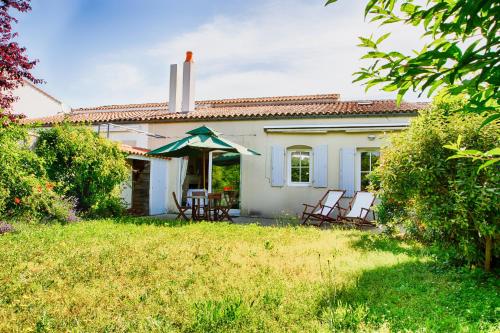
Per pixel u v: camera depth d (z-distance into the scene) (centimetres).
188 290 414
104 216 1114
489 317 335
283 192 1338
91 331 308
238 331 308
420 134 505
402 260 569
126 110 1969
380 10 146
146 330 307
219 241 711
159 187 1395
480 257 503
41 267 491
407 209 756
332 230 929
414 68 131
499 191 431
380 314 342
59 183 980
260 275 474
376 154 1295
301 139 1338
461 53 118
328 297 374
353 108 1350
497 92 124
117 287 418
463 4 109
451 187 473
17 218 830
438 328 308
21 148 937
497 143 438
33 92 2292
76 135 1048
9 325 312
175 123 1450
